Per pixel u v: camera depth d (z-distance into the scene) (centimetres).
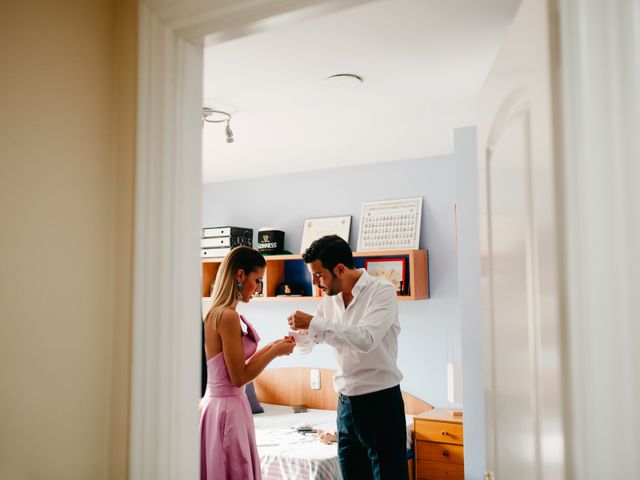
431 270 394
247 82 252
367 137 346
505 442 100
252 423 238
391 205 409
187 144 106
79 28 101
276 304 459
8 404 88
